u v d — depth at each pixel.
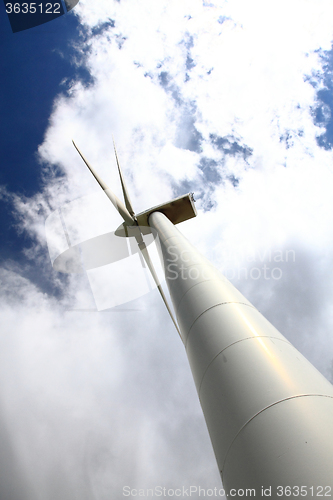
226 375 3.60
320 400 2.94
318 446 2.47
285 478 2.37
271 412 2.87
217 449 3.33
